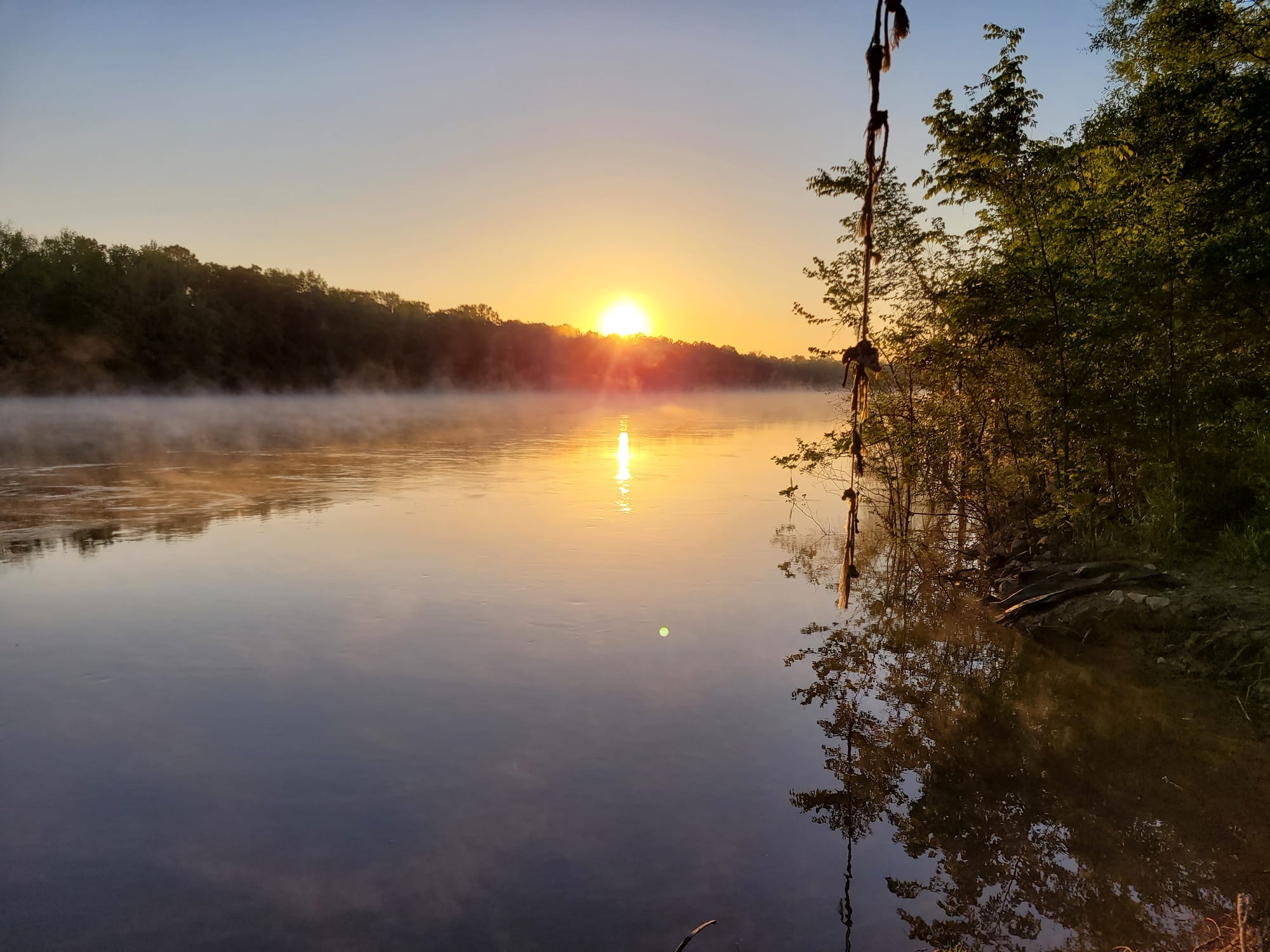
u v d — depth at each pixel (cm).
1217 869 403
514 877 407
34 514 1479
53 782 504
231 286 7331
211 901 387
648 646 768
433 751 546
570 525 1392
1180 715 589
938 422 1076
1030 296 918
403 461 2467
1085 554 916
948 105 882
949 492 1163
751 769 525
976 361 1011
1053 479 995
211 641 772
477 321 11231
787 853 430
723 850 432
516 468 2283
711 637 800
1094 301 884
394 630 809
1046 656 742
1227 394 851
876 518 1462
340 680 673
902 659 741
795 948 352
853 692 658
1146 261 846
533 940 358
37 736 569
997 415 1048
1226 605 703
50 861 420
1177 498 877
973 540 1204
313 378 8062
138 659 722
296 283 8188
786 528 1391
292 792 491
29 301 5497
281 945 355
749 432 4084
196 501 1641
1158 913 372
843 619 870
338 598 923
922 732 583
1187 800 473
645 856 426
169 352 6431
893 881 405
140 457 2523
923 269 1114
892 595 971
